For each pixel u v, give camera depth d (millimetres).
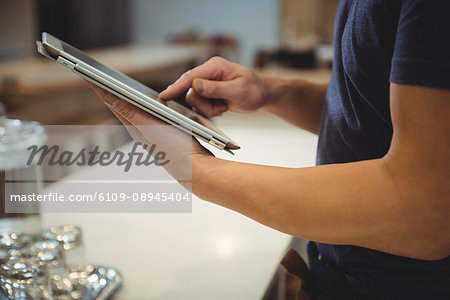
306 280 735
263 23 7180
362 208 485
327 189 500
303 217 507
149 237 866
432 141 454
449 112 445
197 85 795
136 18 7645
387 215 480
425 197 464
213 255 804
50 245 720
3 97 2609
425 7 445
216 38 6777
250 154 1418
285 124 1847
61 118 3166
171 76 4859
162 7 7504
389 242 501
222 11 7305
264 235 888
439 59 441
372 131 593
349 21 583
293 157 1389
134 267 758
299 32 6328
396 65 472
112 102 568
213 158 577
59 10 6184
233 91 831
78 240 787
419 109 457
